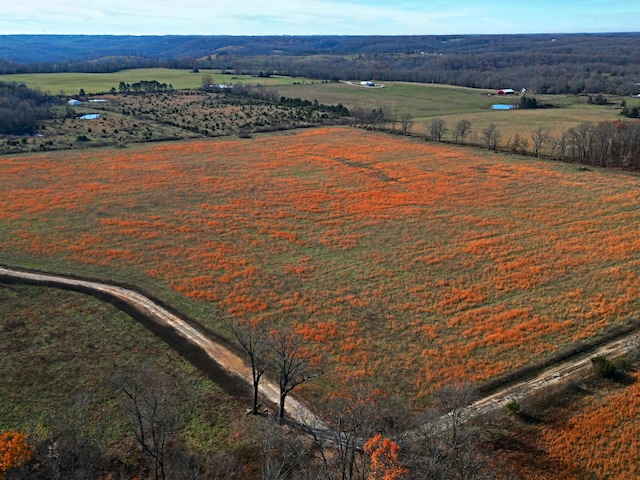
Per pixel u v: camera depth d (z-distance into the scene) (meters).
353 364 43.81
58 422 36.03
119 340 45.94
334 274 59.25
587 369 42.59
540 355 45.12
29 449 31.44
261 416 37.47
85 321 48.56
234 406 38.47
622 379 40.97
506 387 41.22
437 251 65.25
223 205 79.56
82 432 34.81
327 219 75.44
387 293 55.38
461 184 90.62
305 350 45.34
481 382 41.78
